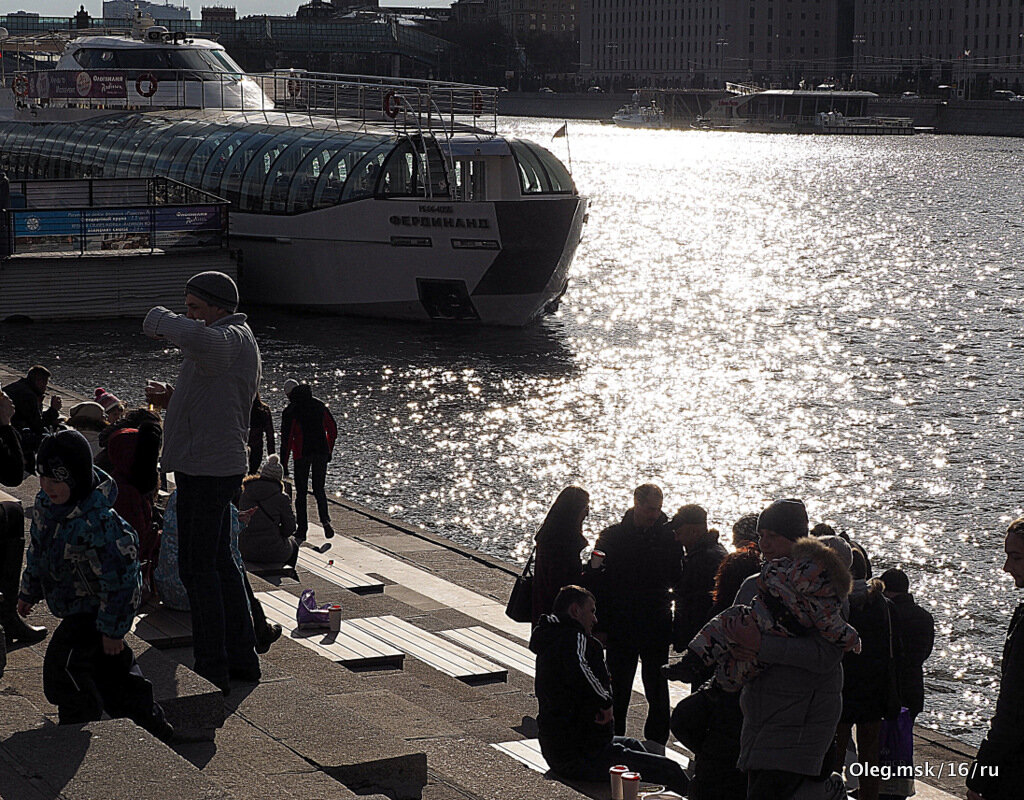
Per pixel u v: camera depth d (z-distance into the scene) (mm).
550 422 31672
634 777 8484
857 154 184375
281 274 47438
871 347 42781
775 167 156375
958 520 24125
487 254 42656
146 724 7801
